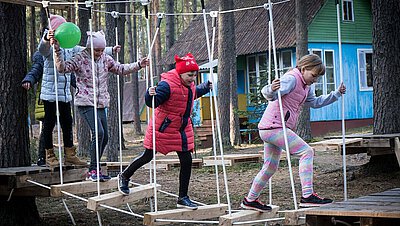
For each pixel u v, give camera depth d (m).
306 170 5.71
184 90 5.93
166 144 5.97
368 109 24.55
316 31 22.97
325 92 22.97
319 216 5.09
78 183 6.53
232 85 19.56
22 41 8.02
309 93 6.12
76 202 10.29
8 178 6.76
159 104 5.84
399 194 6.18
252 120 20.20
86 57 6.62
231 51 19.03
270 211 6.07
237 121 19.83
